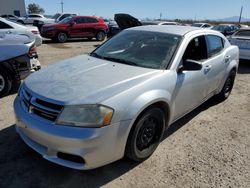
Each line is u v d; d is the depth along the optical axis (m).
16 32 8.17
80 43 15.74
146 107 2.77
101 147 2.46
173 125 4.12
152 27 4.12
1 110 4.36
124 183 2.71
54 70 3.23
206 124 4.22
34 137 2.61
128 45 3.75
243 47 8.81
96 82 2.77
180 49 3.43
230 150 3.45
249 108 5.04
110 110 2.46
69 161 2.53
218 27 18.09
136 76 2.94
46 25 15.91
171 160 3.15
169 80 3.10
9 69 4.97
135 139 2.79
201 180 2.82
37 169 2.86
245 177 2.91
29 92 2.76
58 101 2.47
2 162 2.95
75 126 2.40
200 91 3.89
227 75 4.83
